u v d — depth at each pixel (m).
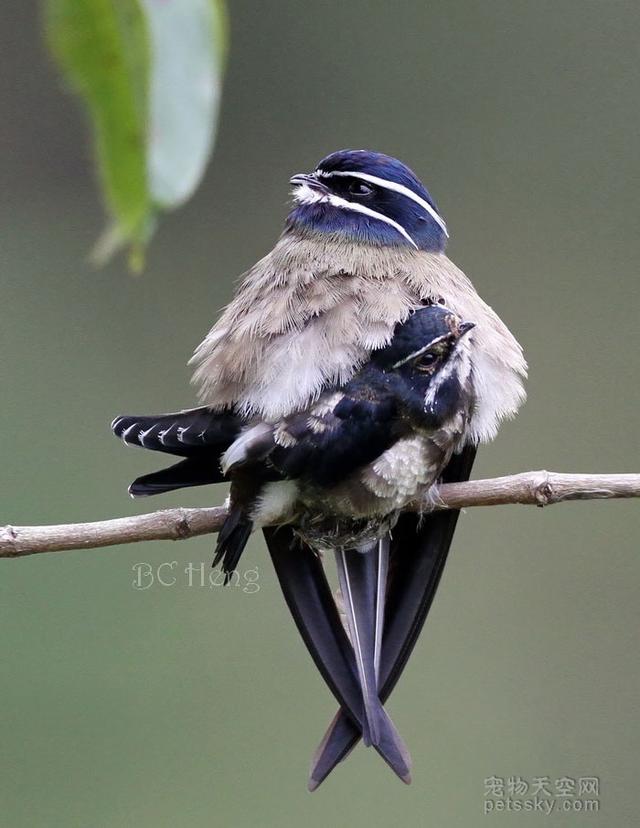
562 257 13.74
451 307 6.81
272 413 6.09
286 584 6.85
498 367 6.87
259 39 13.88
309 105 13.92
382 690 6.73
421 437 6.21
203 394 6.44
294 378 6.13
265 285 7.00
